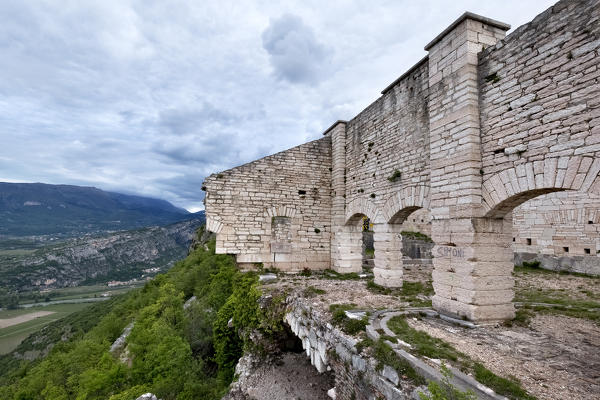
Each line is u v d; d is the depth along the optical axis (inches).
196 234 1588.3
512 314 282.2
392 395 169.0
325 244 640.4
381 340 211.5
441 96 331.3
